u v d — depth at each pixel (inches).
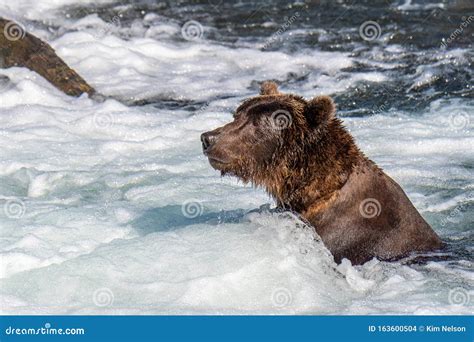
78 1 1485.0
